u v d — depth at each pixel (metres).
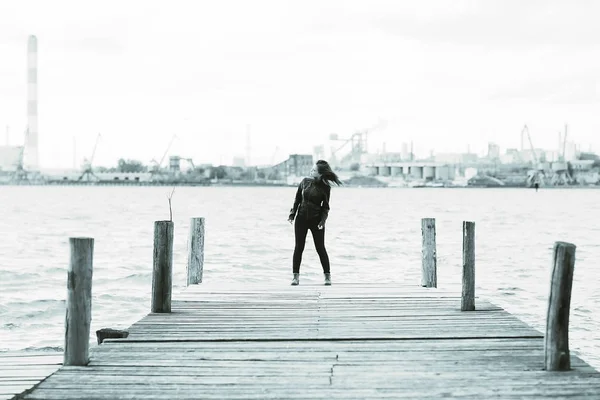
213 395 5.09
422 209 83.62
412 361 6.09
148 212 69.62
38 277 19.31
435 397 5.04
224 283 11.63
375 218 60.03
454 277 19.89
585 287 17.20
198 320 8.00
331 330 7.42
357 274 20.17
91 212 69.25
